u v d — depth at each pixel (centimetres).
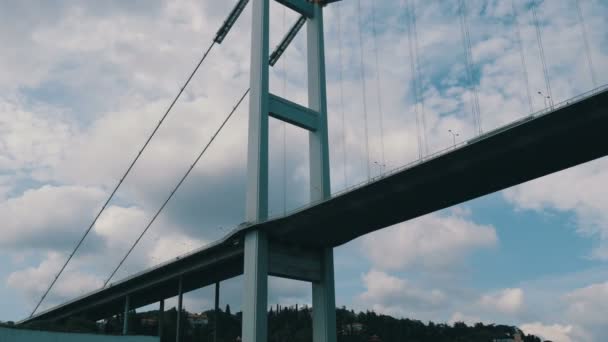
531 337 19400
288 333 15938
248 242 5738
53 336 4297
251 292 5516
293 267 5897
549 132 4034
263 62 6122
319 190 5994
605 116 3809
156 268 7544
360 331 17525
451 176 4600
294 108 6150
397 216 5325
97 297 8931
